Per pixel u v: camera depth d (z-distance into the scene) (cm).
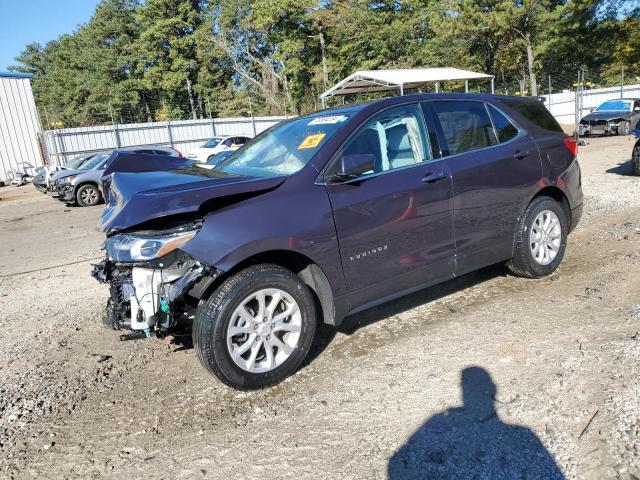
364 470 251
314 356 375
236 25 4775
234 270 325
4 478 269
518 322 397
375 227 363
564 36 3316
